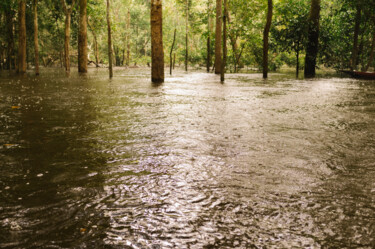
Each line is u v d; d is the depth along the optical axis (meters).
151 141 3.84
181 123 4.99
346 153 3.37
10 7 26.36
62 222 1.86
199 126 4.77
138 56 57.19
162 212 1.99
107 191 2.32
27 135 4.11
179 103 7.41
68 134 4.18
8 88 11.41
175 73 26.50
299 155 3.30
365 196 2.26
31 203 2.11
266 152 3.40
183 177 2.63
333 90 11.16
